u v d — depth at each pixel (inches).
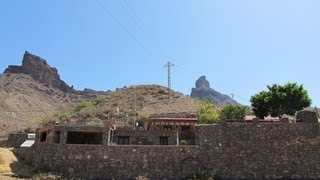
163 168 1819.6
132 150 1852.9
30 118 6230.3
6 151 1936.5
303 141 1808.6
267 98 2549.2
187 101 5012.3
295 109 2522.1
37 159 1879.9
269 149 1813.5
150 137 2175.2
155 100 5132.9
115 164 1833.2
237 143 1836.9
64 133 1924.2
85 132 1985.7
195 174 1797.5
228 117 2792.8
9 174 1729.8
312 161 1776.6
